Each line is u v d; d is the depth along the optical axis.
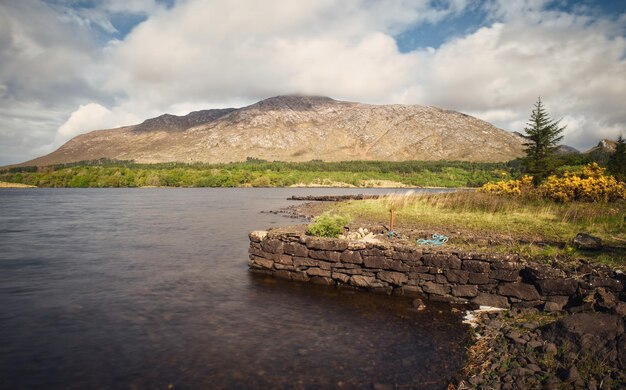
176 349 8.46
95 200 70.75
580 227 16.50
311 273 13.73
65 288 13.27
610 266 9.80
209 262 17.38
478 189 32.41
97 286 13.52
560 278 9.55
